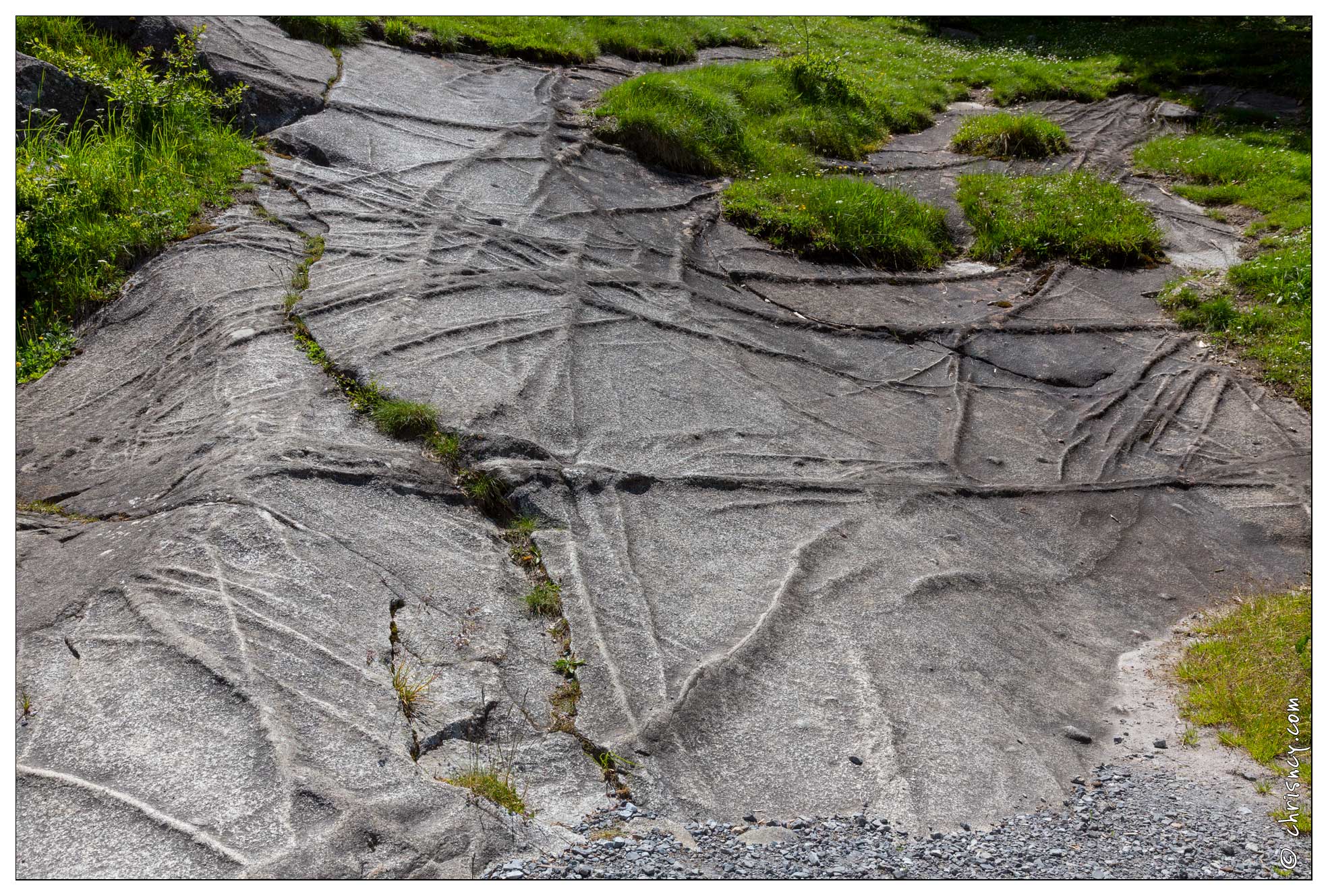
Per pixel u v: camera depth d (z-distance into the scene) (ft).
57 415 22.07
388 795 12.14
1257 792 15.30
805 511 21.49
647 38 58.90
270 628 14.32
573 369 24.59
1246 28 81.82
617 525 19.38
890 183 45.78
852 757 14.89
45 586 15.44
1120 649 19.54
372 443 19.88
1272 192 45.98
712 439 23.52
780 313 32.07
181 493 17.42
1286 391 31.07
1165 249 41.14
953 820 13.97
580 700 15.01
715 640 16.87
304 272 26.81
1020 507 23.94
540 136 40.45
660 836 12.80
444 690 14.39
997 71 65.98
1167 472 26.55
